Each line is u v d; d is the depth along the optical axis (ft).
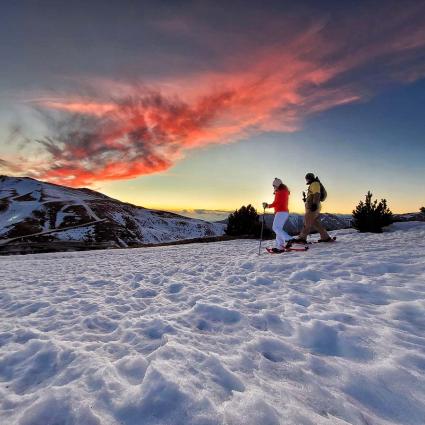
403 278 14.19
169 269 24.03
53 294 16.92
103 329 10.75
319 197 30.53
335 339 8.61
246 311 11.68
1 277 24.85
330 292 13.46
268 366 7.28
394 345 7.90
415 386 6.16
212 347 8.48
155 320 10.82
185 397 5.55
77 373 7.00
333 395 6.07
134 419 5.19
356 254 21.61
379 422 5.36
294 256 24.02
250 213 73.61
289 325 9.97
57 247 118.83
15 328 11.14
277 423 4.91
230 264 23.89
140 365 7.18
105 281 20.13
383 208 46.57
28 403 5.99
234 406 5.30
